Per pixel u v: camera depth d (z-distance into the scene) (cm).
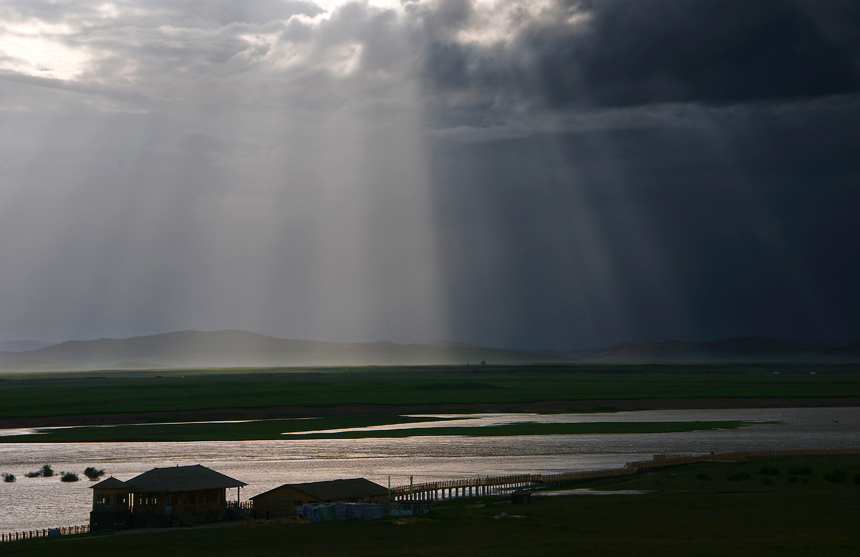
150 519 7325
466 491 9331
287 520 7300
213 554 5662
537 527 6806
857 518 7150
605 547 5688
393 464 11544
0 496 9062
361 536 6419
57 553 5800
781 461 11431
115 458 12331
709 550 5525
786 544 5759
